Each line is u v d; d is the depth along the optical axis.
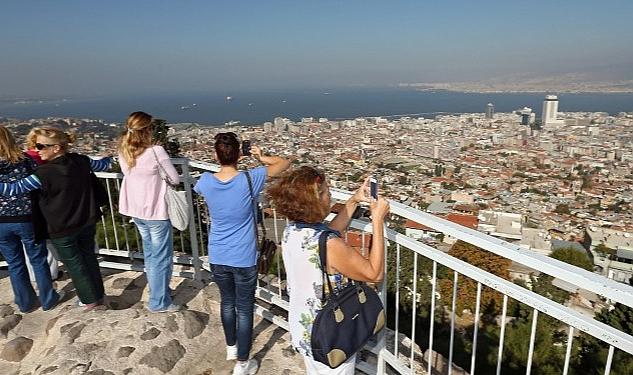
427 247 2.17
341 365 1.96
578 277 1.40
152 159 3.17
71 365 2.88
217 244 2.69
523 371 6.06
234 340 2.96
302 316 1.90
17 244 3.52
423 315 6.83
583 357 6.46
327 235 1.82
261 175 2.59
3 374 3.14
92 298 3.54
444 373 3.36
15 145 3.13
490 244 1.71
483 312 7.77
